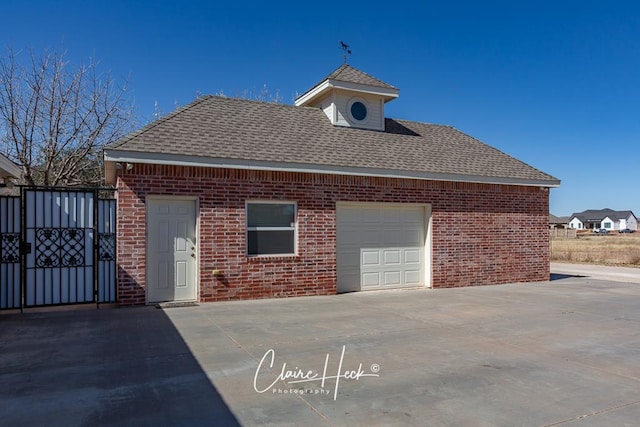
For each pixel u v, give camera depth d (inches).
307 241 455.2
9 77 744.3
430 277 520.4
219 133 452.1
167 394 190.9
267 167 428.1
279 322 331.3
